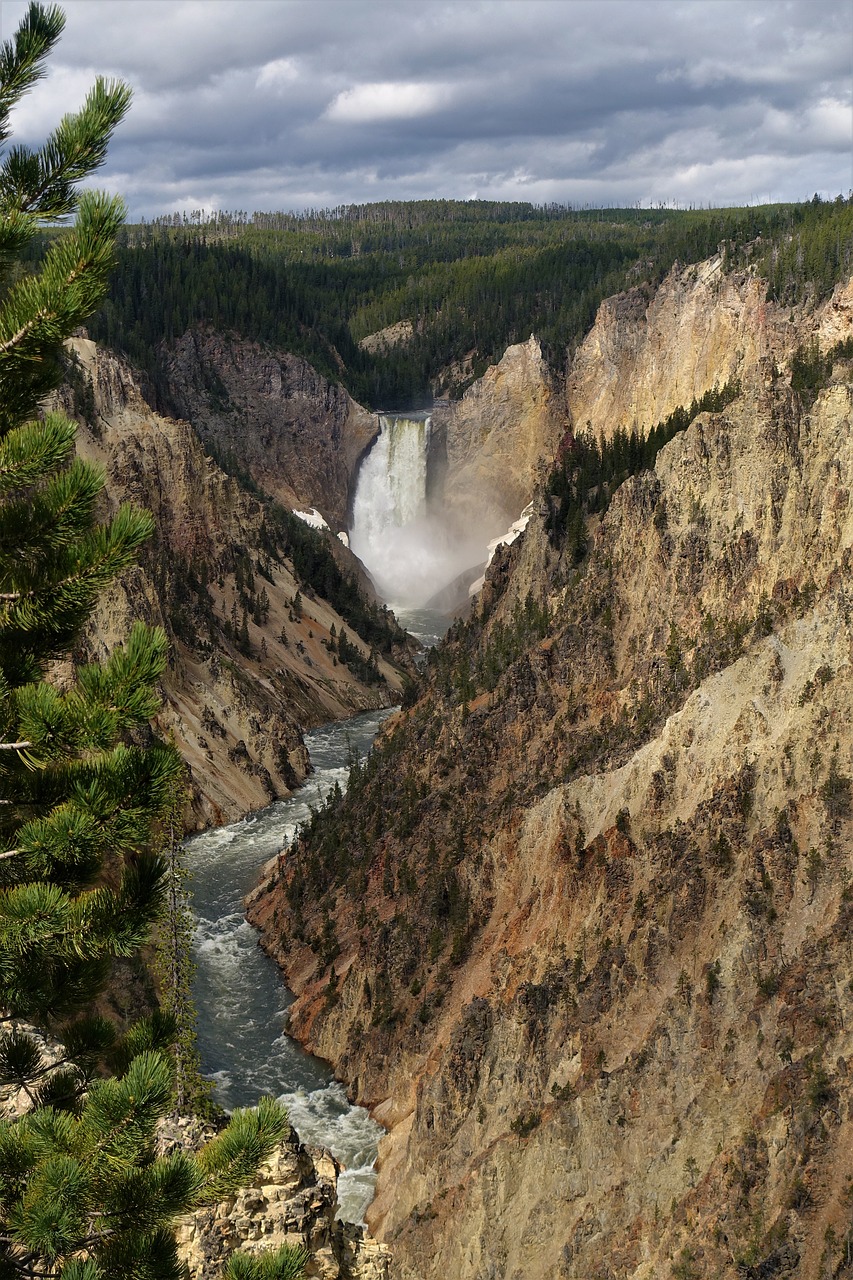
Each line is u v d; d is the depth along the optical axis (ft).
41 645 67.82
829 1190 133.28
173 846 188.65
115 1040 70.95
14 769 65.82
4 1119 69.87
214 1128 93.66
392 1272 160.86
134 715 63.26
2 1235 62.08
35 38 63.62
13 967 63.67
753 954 164.55
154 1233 64.23
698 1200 141.59
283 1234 84.74
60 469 65.87
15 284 65.46
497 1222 156.97
